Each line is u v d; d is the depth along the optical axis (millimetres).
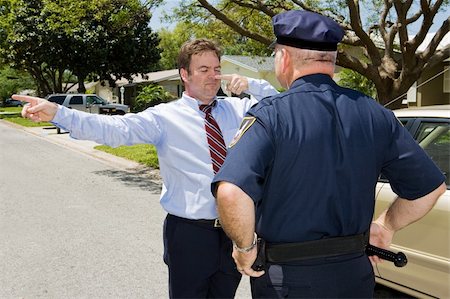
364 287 1954
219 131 2750
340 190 1864
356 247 1931
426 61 10328
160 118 2721
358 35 10359
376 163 1937
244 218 1754
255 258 1894
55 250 5535
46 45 29797
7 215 7152
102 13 11328
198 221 2703
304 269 1877
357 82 16406
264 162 1794
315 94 1910
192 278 2742
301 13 1968
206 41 2746
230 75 2865
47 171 11586
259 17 12430
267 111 1854
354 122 1908
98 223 6703
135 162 12906
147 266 5039
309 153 1832
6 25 19000
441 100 18516
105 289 4465
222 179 1771
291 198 1850
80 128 2520
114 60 31531
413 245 3502
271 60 30641
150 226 6555
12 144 18250
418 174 1949
